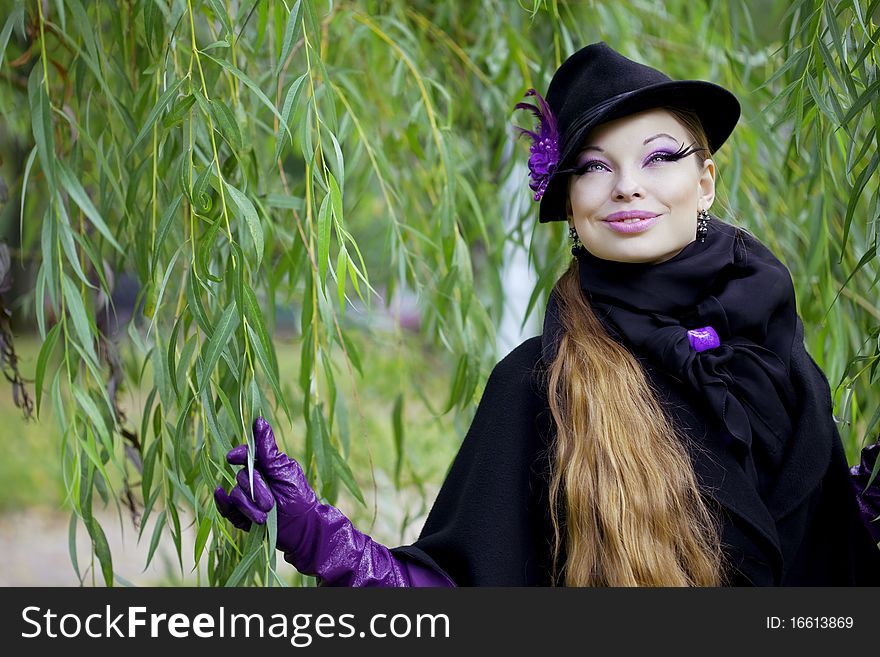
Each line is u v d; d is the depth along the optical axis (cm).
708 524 185
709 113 204
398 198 303
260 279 270
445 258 287
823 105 202
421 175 350
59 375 199
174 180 207
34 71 197
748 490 187
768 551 188
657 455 184
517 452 196
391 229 292
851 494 205
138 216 254
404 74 303
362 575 182
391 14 342
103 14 276
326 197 185
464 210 349
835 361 290
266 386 280
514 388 201
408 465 358
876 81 189
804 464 193
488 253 349
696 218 196
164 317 262
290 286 274
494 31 348
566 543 189
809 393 197
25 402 249
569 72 208
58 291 202
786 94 211
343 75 295
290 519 179
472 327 302
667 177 190
